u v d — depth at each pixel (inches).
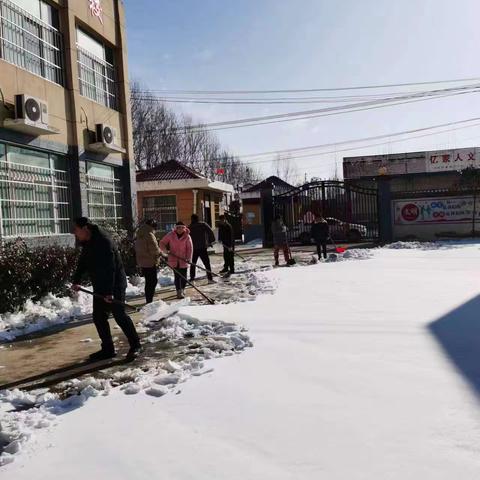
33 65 469.4
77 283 247.9
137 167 1911.9
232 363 210.5
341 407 159.2
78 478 126.9
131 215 636.7
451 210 892.0
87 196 554.3
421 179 1355.8
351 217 949.8
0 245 354.9
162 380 194.5
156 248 377.7
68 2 519.8
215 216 1259.2
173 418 159.0
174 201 1104.2
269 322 279.3
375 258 620.1
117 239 510.9
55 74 507.2
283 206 976.9
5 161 425.4
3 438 153.3
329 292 374.6
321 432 142.6
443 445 130.9
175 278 406.6
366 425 145.3
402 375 184.9
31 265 362.3
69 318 346.0
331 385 178.7
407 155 1418.6
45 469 132.3
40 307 362.6
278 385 181.6
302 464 126.0
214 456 133.0
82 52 563.5
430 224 901.2
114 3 637.3
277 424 149.6
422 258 600.7
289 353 219.8
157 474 125.9
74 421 162.4
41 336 297.6
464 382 175.0
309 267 553.0
